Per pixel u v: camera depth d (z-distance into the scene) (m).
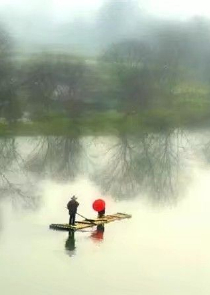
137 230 57.69
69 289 42.25
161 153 120.12
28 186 79.75
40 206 67.06
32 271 45.47
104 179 88.06
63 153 117.44
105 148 127.19
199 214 65.50
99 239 54.25
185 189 81.06
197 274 46.09
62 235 55.22
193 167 102.75
